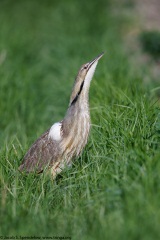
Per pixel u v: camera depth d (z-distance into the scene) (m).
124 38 25.28
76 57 22.02
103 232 9.47
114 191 10.20
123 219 9.58
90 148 12.52
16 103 18.92
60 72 21.88
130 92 14.52
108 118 12.99
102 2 30.23
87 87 12.20
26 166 12.38
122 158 11.10
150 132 11.74
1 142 16.16
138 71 19.16
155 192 9.94
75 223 10.16
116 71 18.41
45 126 17.70
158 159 10.59
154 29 25.62
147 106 12.79
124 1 30.23
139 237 9.11
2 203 10.93
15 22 28.55
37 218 10.39
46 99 19.33
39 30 27.11
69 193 11.13
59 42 24.55
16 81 20.09
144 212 9.52
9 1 31.42
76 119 12.10
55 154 12.21
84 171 11.55
